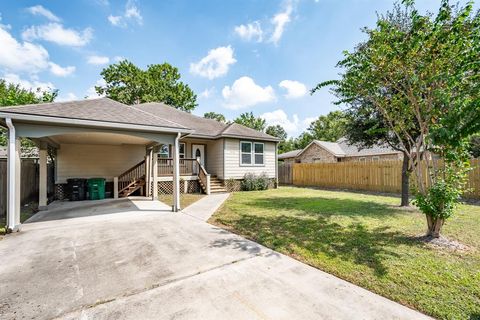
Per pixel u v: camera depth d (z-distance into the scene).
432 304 2.43
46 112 5.87
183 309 2.42
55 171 10.48
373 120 6.94
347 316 2.28
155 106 16.27
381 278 2.99
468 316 2.23
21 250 4.18
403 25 6.04
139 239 4.75
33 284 2.97
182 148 14.26
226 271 3.27
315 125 36.34
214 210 7.68
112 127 6.57
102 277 3.14
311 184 16.55
